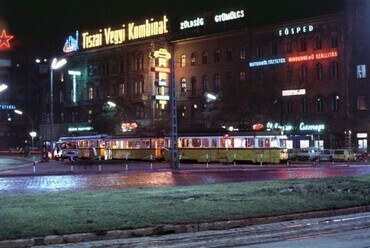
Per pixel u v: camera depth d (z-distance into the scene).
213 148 58.09
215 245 11.36
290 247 10.95
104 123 96.44
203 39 91.38
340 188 21.17
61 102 117.00
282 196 18.25
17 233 11.33
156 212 14.30
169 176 36.38
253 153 55.50
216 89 89.56
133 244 11.36
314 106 77.44
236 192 19.86
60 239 11.37
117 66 105.31
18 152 118.69
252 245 11.29
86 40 112.38
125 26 104.19
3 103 133.88
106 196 18.84
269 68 81.62
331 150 64.75
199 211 14.54
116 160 61.28
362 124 73.06
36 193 21.69
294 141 78.19
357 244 11.20
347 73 74.38
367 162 61.34
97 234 11.77
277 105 76.50
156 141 63.25
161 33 97.75
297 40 79.19
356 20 73.88
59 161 65.06
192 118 90.06
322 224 14.12
